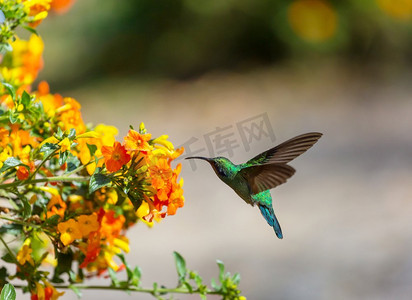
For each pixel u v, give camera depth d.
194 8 21.53
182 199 2.75
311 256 10.82
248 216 12.82
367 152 14.98
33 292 3.03
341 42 21.00
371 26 20.95
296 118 17.38
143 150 2.65
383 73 20.17
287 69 20.70
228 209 13.12
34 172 2.79
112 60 21.95
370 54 20.91
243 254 11.19
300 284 10.02
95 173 2.68
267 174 3.63
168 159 2.79
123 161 2.64
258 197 3.87
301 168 14.57
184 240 11.92
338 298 9.48
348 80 19.89
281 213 12.60
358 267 10.27
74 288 3.27
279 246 11.36
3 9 3.04
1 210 3.04
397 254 10.32
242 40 21.47
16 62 3.69
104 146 2.64
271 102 18.73
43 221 3.00
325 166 14.54
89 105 19.27
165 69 21.39
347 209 12.38
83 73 21.59
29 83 3.72
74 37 23.44
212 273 10.62
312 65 20.81
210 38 21.59
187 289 3.55
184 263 3.57
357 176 13.82
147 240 11.98
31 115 3.06
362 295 9.48
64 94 20.20
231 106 18.64
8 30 3.06
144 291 3.45
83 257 3.15
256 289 10.05
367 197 12.75
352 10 20.98
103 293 9.85
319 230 11.65
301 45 21.11
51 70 21.86
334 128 16.61
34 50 3.71
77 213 3.05
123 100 19.56
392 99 18.36
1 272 3.03
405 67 20.55
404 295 9.30
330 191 13.23
